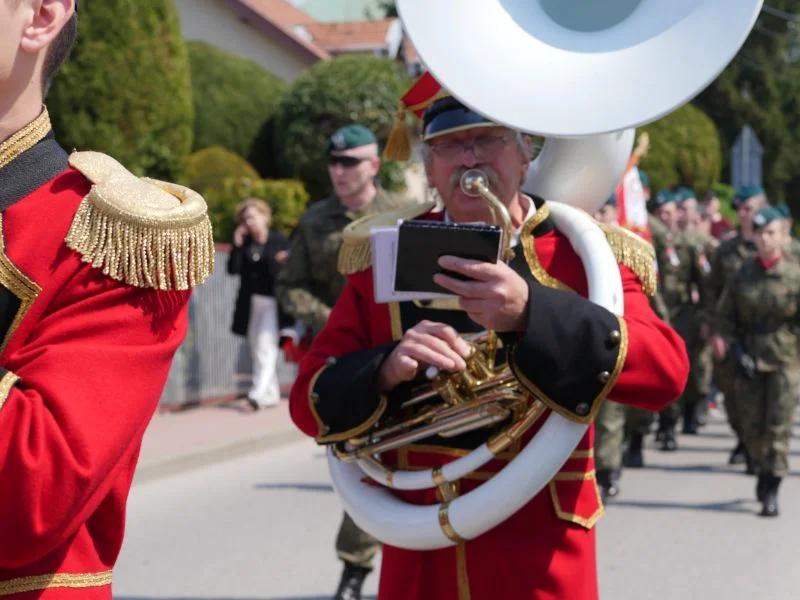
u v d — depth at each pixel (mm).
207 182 19344
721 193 33875
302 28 34281
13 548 1790
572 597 3004
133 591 6367
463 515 2945
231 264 13219
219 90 22828
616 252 3203
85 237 1898
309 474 9867
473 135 3090
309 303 6191
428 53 2691
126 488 2020
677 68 2611
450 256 2713
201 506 8562
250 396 13312
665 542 7457
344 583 5598
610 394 2963
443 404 3088
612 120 2619
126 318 1912
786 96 49625
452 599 3057
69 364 1833
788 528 7918
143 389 1905
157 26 14047
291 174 22438
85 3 13352
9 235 1893
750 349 8812
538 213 3195
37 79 1966
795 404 8578
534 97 2676
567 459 2975
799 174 49031
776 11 48438
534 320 2793
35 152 1962
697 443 12078
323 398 3117
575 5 2781
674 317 11828
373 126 22078
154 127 14133
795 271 8977
